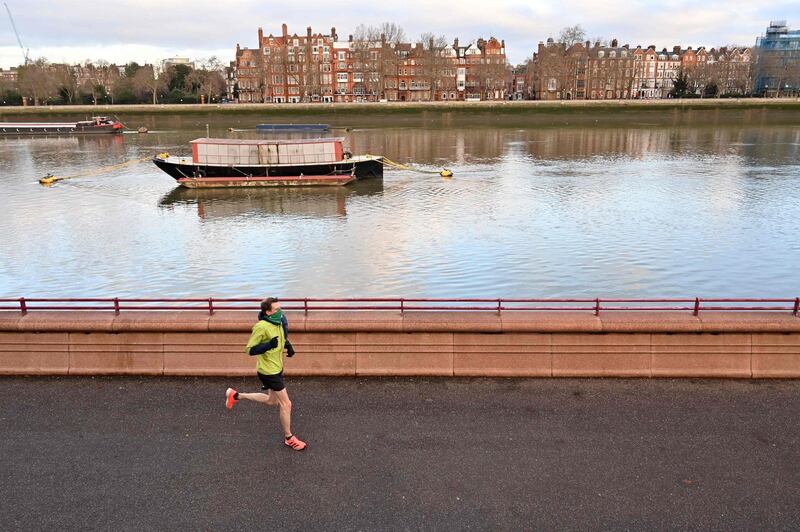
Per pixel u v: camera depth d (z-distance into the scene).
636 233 34.16
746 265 28.25
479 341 10.77
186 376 10.91
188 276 27.73
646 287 25.50
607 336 10.68
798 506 7.49
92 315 10.95
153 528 7.23
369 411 9.72
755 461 8.34
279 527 7.23
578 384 10.52
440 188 51.34
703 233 34.03
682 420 9.36
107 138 104.06
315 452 8.65
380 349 10.85
